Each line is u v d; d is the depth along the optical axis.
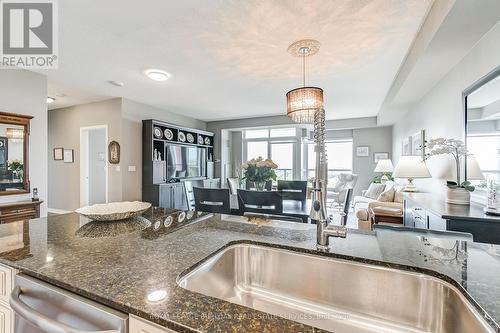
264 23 2.10
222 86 3.77
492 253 0.93
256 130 7.34
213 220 1.46
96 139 5.46
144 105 4.97
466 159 2.19
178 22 2.08
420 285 0.79
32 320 0.68
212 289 0.91
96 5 1.86
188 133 6.15
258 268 1.05
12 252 0.93
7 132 2.95
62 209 5.26
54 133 5.34
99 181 5.51
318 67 3.02
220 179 6.84
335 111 5.45
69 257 0.88
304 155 7.14
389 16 2.00
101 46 2.51
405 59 2.80
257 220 1.46
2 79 2.89
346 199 2.79
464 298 0.67
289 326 0.50
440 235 1.28
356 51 2.61
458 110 2.44
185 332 0.50
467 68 2.26
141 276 0.73
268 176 3.23
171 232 1.21
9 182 2.95
